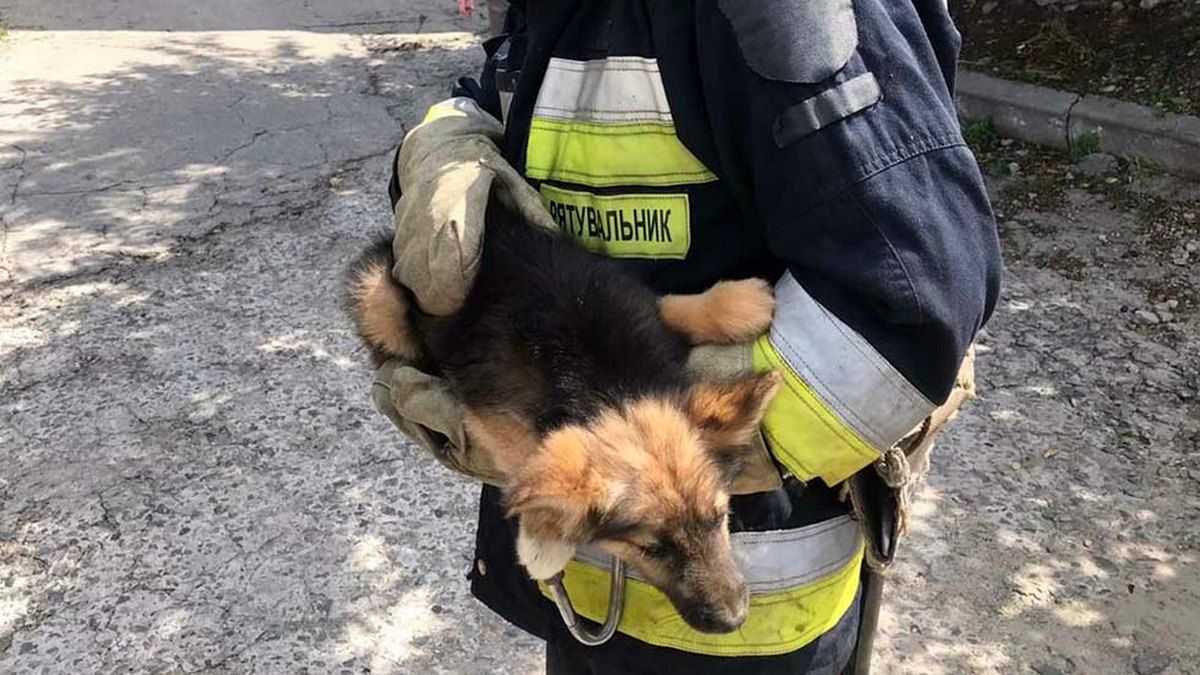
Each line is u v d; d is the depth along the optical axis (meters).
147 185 6.61
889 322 1.47
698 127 1.58
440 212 1.79
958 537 3.67
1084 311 4.85
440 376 1.99
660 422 1.74
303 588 3.61
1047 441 4.08
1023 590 3.46
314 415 4.47
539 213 1.84
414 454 4.24
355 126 7.51
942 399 1.54
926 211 1.46
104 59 9.02
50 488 4.07
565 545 1.69
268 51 9.25
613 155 1.71
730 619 1.72
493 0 6.04
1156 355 4.53
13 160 6.98
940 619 3.37
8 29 9.81
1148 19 6.31
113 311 5.27
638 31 1.65
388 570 3.68
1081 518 3.72
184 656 3.35
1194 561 3.53
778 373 1.56
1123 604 3.38
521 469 1.73
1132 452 4.01
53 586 3.62
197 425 4.42
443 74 8.58
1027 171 5.96
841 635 1.94
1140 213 5.48
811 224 1.48
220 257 5.77
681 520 1.71
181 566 3.70
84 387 4.68
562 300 1.81
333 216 6.20
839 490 1.83
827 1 1.46
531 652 3.36
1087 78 6.18
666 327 1.78
